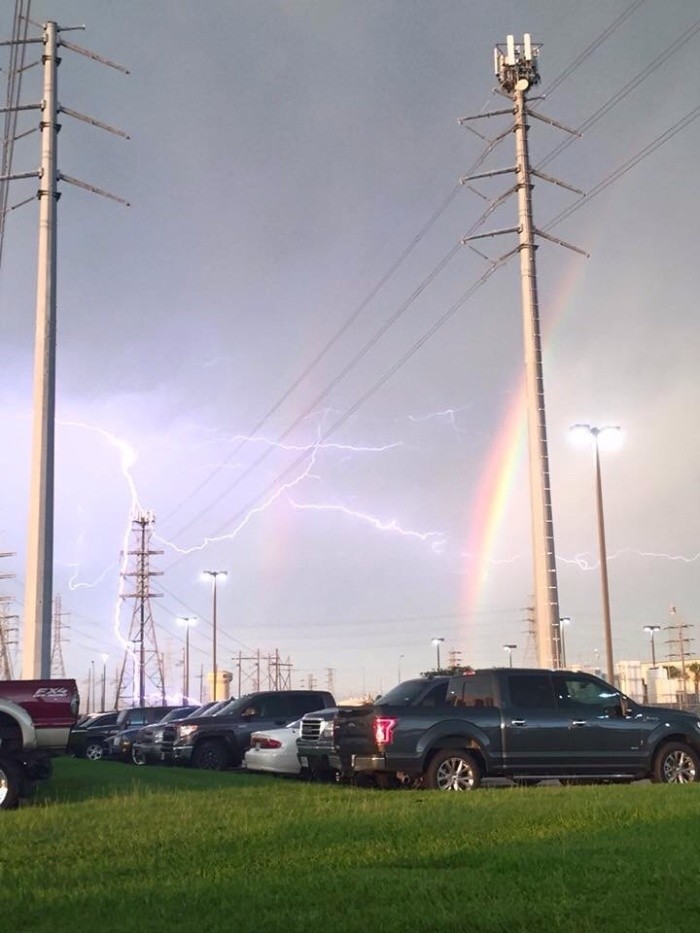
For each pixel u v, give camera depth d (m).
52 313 23.02
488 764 15.67
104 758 35.19
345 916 6.86
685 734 16.72
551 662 26.86
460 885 7.68
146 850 9.60
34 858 9.29
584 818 11.00
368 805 12.51
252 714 24.22
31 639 20.78
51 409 22.33
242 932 6.56
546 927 6.48
